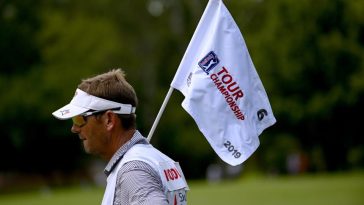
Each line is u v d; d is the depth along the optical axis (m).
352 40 91.56
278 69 93.50
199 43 11.52
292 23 92.62
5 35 104.75
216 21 11.42
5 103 102.06
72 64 106.56
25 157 107.31
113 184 9.33
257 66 94.06
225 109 11.20
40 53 106.62
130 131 9.81
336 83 92.12
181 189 9.67
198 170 121.31
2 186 106.50
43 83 103.38
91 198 55.03
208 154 118.75
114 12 124.25
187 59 11.51
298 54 92.38
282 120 95.38
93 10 122.50
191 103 11.21
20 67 105.75
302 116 92.69
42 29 106.88
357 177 65.75
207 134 11.16
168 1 124.75
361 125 94.06
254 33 101.44
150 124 120.75
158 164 9.41
